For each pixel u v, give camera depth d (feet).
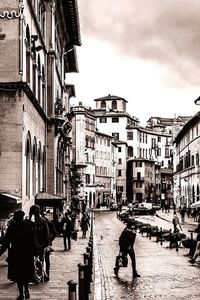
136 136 488.85
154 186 503.20
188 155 273.54
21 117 87.51
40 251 46.93
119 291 53.78
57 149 147.13
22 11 88.17
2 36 87.86
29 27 98.17
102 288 55.11
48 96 133.59
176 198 339.77
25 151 91.76
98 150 411.13
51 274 58.03
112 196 437.58
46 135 131.64
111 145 438.81
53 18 134.62
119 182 472.03
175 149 357.20
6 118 87.61
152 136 531.91
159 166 522.47
